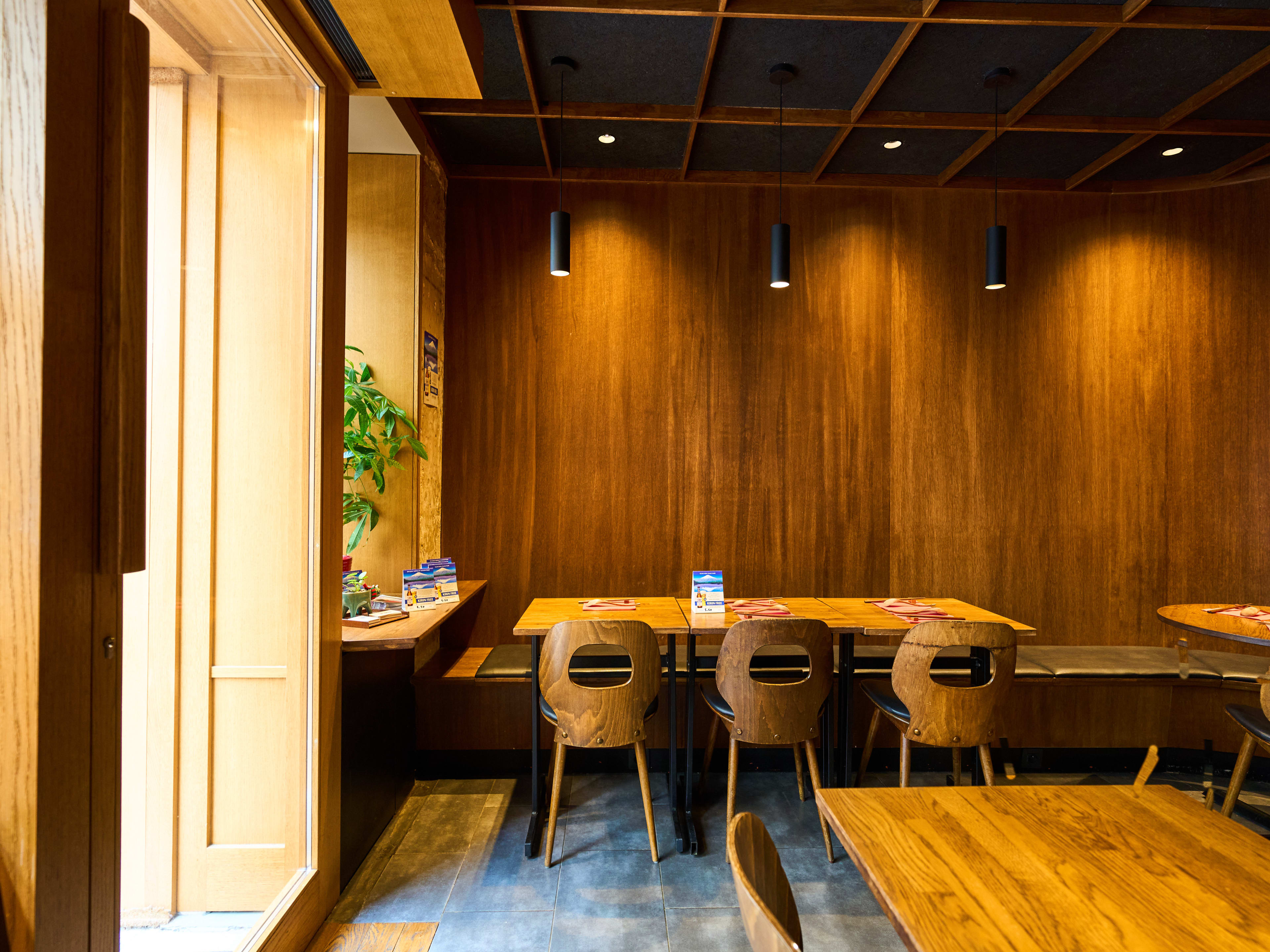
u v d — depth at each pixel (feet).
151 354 6.37
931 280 13.82
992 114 11.35
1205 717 11.96
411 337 11.57
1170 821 4.19
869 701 11.97
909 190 13.87
